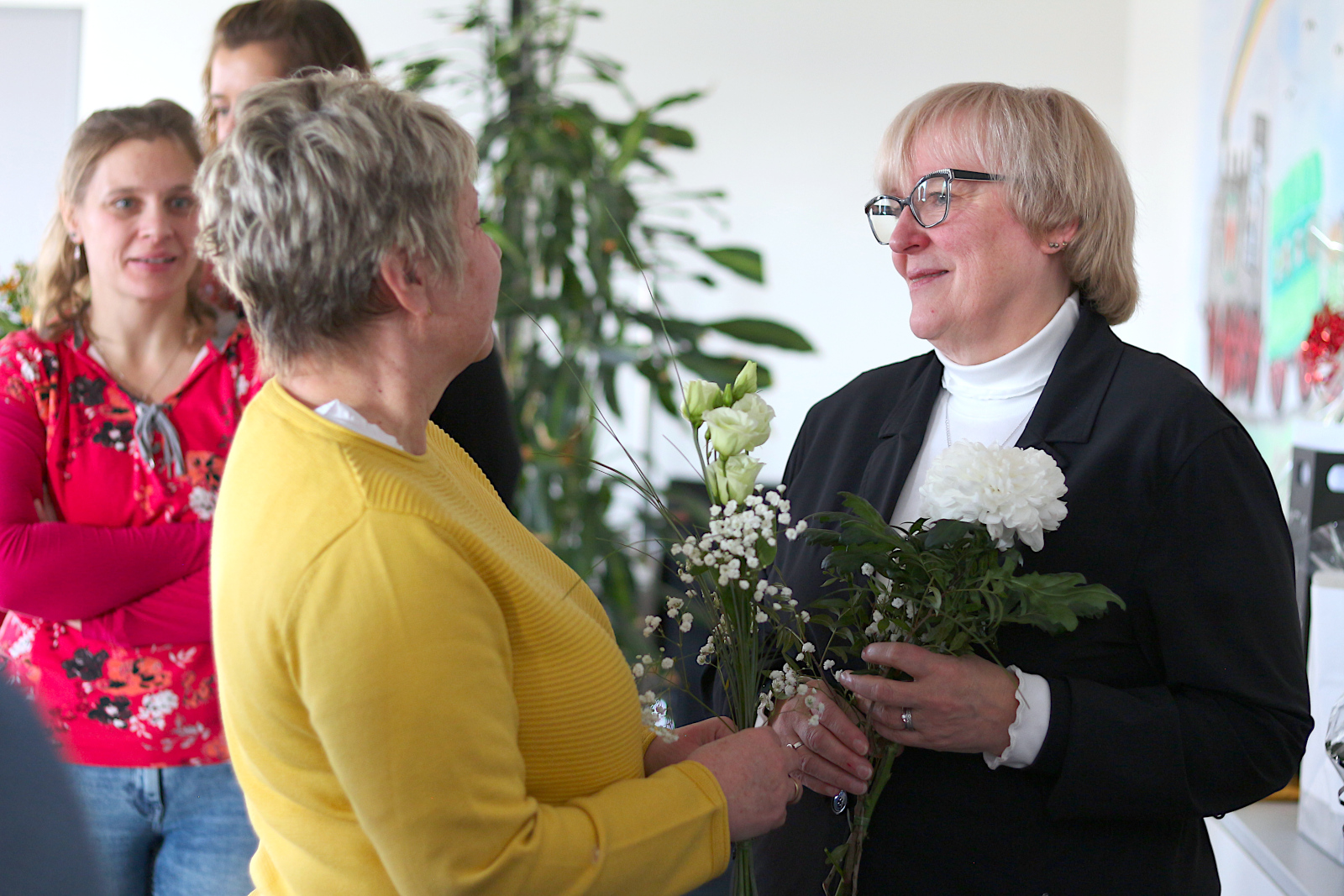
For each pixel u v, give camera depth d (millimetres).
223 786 1493
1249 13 2725
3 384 1476
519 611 873
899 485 1260
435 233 849
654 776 917
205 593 1442
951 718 1008
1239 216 2758
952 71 4859
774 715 1127
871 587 1035
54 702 1454
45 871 447
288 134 826
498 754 792
